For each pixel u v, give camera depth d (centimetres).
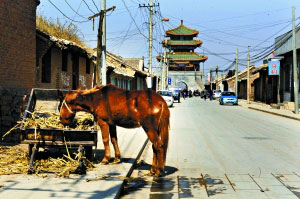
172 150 1138
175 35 11538
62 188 623
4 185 634
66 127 796
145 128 748
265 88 4700
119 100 769
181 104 4612
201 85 11375
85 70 2062
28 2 1280
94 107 786
